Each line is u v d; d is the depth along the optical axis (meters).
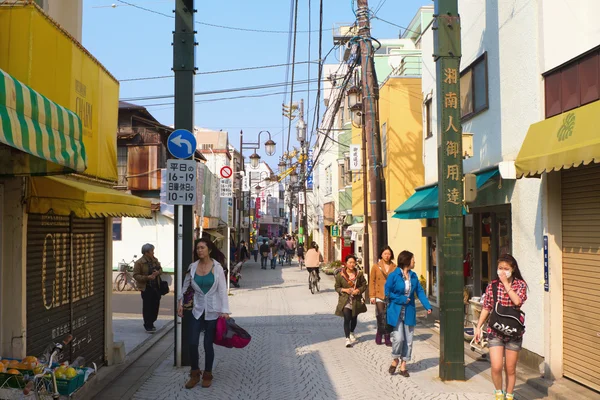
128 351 9.90
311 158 45.72
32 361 5.37
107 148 8.59
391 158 20.00
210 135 40.69
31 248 6.10
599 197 6.94
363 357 9.42
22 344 5.69
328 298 19.27
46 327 6.46
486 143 10.55
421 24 30.48
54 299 6.71
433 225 15.89
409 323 8.05
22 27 5.59
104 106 8.39
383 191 14.44
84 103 7.34
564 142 6.71
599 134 5.96
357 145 25.09
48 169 5.41
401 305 8.09
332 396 6.98
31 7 5.61
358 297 10.55
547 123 7.57
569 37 7.51
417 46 31.78
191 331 7.54
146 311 11.94
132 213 7.94
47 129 4.51
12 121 3.92
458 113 7.84
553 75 8.03
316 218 49.06
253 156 35.88
